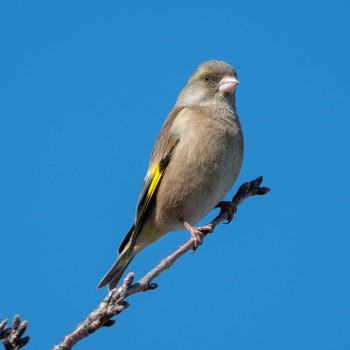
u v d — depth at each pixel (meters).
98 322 6.84
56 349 6.63
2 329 6.23
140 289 7.48
